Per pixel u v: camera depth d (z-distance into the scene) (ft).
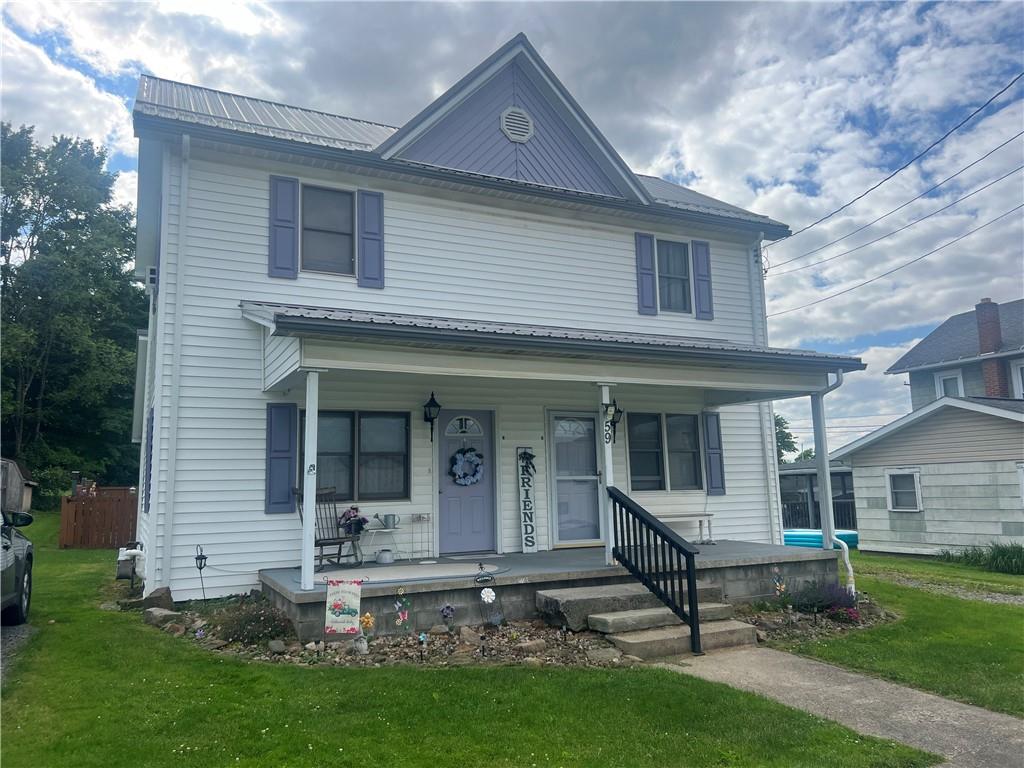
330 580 21.26
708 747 14.42
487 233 34.63
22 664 18.66
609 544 27.78
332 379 30.04
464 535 32.50
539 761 13.46
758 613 27.78
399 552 30.78
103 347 98.32
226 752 13.42
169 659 19.44
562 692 17.26
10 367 91.97
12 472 69.92
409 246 32.68
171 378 27.27
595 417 36.58
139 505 45.47
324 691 16.92
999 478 53.01
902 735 15.76
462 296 33.53
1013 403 55.06
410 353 24.66
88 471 97.86
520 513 33.65
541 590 25.12
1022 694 18.66
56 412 96.22
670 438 38.63
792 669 20.67
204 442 27.55
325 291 30.48
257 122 32.01
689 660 21.44
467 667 19.30
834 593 29.01
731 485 39.83
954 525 55.72
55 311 96.84
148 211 35.40
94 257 99.81
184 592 26.58
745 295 41.50
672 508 37.73
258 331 28.96
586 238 37.17
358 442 30.50
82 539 55.67
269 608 23.99
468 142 34.76
